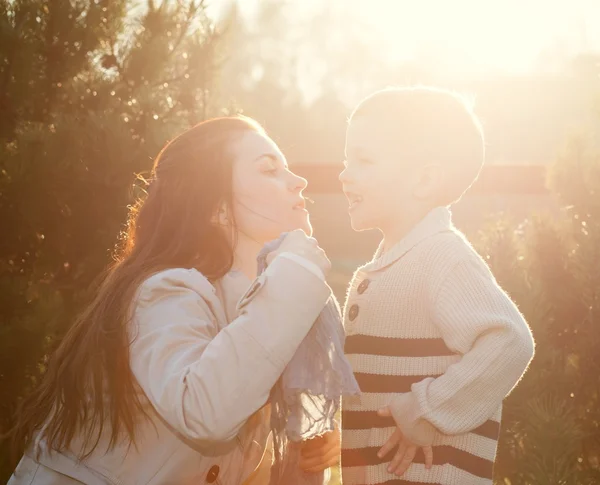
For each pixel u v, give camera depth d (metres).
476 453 2.07
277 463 1.89
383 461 2.12
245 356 1.64
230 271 2.01
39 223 3.69
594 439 3.21
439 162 2.23
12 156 3.61
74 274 3.81
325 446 2.06
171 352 1.71
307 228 2.10
